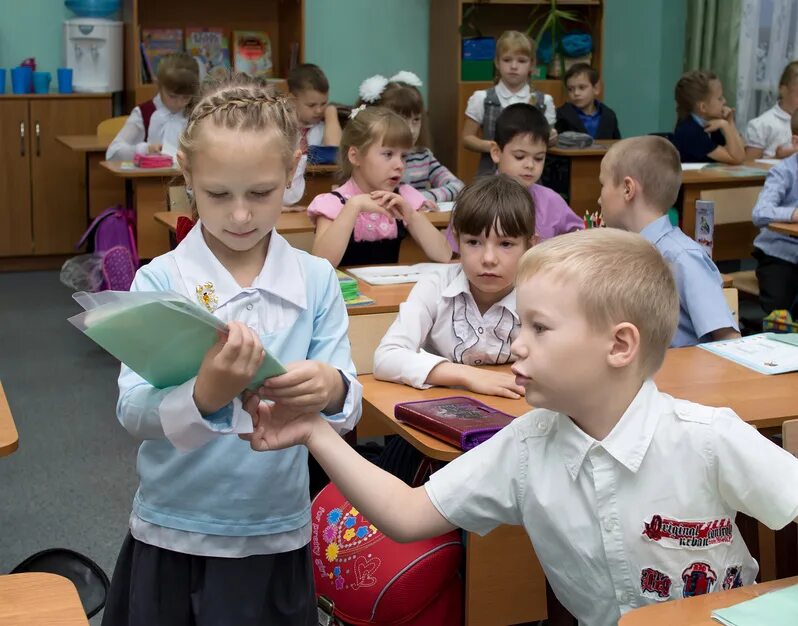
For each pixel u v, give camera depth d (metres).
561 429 1.32
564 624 2.05
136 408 1.37
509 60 6.20
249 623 1.55
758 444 1.28
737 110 7.27
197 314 1.15
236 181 1.37
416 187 4.93
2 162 6.41
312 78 5.82
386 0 7.38
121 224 5.32
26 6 6.69
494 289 2.32
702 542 1.32
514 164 3.84
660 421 1.31
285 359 1.54
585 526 1.32
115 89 6.72
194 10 7.07
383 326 2.55
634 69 8.02
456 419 1.91
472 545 2.09
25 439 3.72
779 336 2.56
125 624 1.62
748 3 7.15
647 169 2.79
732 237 5.33
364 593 2.07
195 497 1.53
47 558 2.59
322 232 3.34
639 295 1.26
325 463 1.32
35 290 6.06
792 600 1.18
